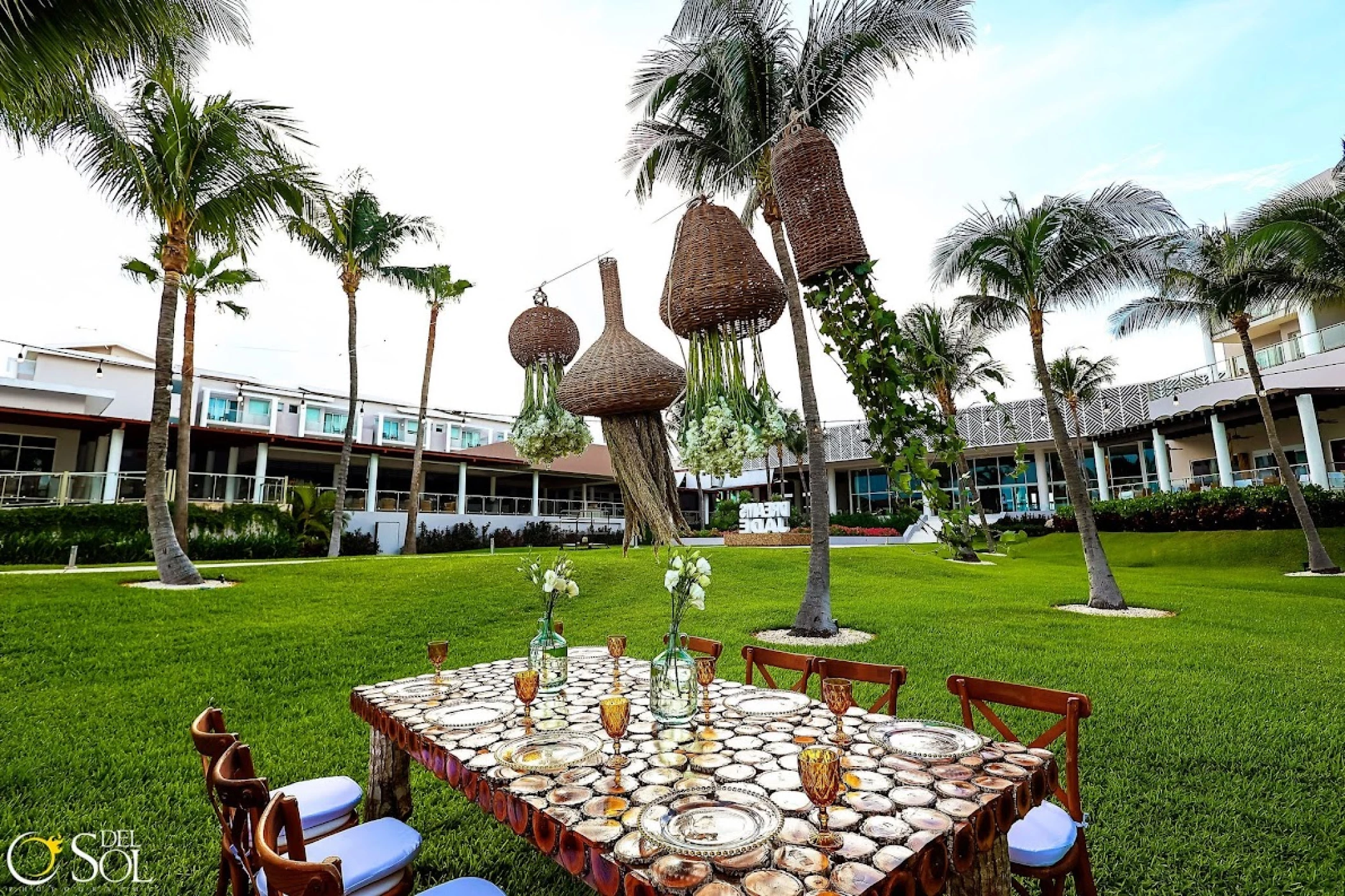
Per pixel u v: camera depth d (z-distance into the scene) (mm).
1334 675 5484
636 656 6414
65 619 6973
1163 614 8898
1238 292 13703
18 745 4004
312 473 23406
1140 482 25875
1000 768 1795
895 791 1624
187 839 2938
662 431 2281
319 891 1158
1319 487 16078
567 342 2717
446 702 2625
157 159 9281
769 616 8547
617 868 1261
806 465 31656
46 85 5355
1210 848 2734
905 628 7727
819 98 7027
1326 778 3406
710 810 1506
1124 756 3754
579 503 28391
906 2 6094
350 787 2562
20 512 12969
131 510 13953
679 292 2162
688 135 7934
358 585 9992
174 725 4441
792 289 7676
